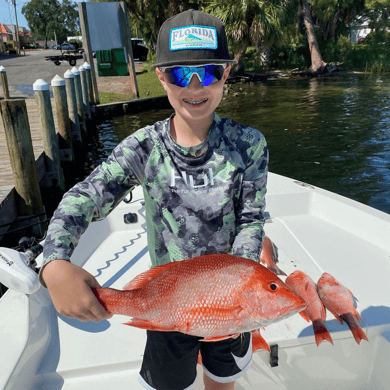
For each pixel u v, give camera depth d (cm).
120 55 2441
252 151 131
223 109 1611
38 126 992
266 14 2152
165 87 121
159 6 2453
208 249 133
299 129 1221
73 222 102
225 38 119
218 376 140
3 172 644
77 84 1223
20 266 147
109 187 116
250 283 96
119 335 200
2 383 150
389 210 657
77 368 179
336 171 841
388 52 2961
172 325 98
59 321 210
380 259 265
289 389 189
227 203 129
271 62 3278
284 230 312
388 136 1106
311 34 2870
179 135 124
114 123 1456
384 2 2970
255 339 171
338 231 309
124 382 177
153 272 104
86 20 1538
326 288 206
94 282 94
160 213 130
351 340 189
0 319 185
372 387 194
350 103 1653
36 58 4347
